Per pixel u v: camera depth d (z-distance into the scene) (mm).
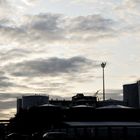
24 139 54688
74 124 61281
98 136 59375
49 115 80688
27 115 84375
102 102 108125
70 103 118000
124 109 77375
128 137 59875
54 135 42781
